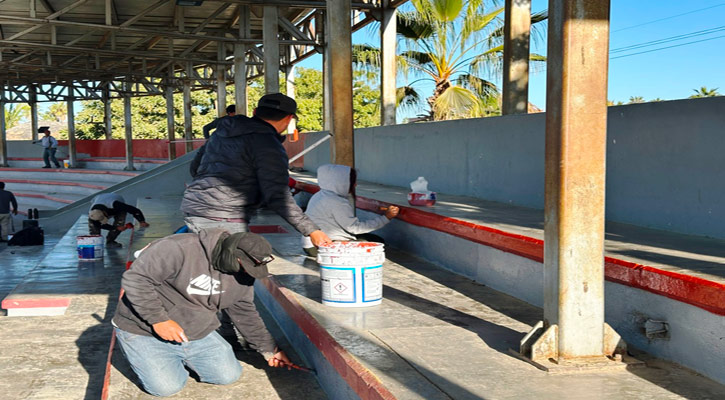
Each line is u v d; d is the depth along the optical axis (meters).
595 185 2.74
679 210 4.38
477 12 15.57
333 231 5.35
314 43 16.12
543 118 6.03
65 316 6.55
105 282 8.09
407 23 15.73
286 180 3.66
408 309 3.84
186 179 16.62
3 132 26.91
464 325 3.48
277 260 5.51
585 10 2.65
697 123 4.18
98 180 22.94
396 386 2.54
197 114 46.47
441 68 16.52
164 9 15.25
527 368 2.76
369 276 3.88
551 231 2.83
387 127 10.15
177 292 3.42
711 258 3.20
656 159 4.59
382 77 12.96
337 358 3.02
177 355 3.54
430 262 5.57
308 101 40.66
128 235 12.51
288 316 4.42
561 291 2.78
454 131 7.88
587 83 2.69
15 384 4.62
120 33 16.80
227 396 3.57
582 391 2.48
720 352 2.55
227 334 4.69
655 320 2.92
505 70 8.91
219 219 3.64
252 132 3.63
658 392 2.47
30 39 19.16
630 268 3.05
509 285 4.27
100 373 4.88
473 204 6.59
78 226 14.17
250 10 14.80
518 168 6.45
